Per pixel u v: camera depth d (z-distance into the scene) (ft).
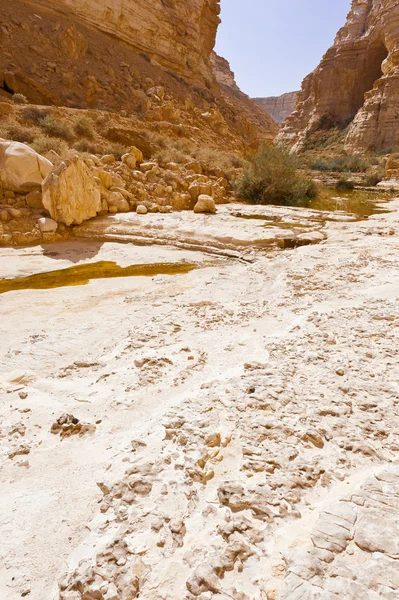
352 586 4.73
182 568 5.21
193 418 8.34
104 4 101.40
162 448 7.59
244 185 52.95
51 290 20.42
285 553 5.24
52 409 9.53
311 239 28.99
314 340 12.32
